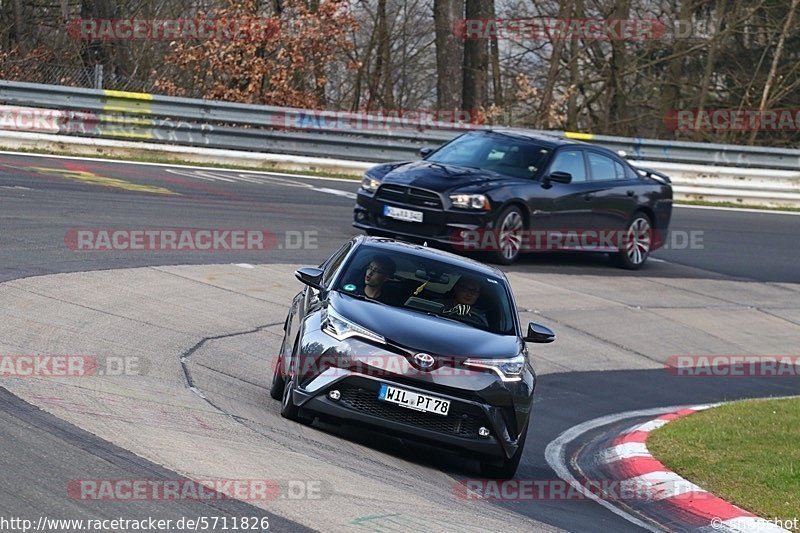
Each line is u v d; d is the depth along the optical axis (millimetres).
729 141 136875
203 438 24297
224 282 46219
